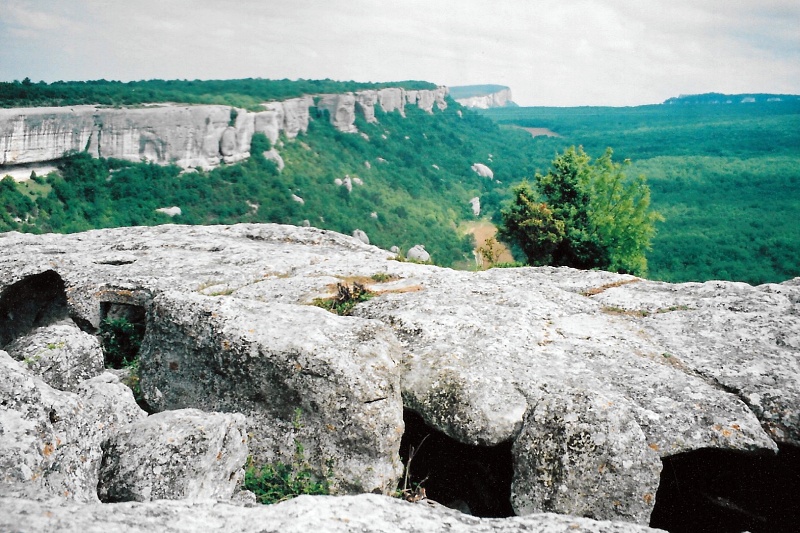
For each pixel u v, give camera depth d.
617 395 8.49
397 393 8.39
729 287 11.97
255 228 18.64
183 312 9.04
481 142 191.75
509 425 8.19
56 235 17.66
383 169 137.25
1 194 74.19
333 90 160.38
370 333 8.95
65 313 13.05
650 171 133.00
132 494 6.17
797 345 9.54
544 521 5.09
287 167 115.44
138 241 16.20
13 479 5.26
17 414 5.76
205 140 102.25
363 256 15.83
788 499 8.42
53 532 3.86
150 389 9.16
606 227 37.84
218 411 8.52
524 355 9.38
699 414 8.16
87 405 6.86
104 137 90.06
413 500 8.44
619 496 7.29
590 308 11.71
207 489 6.55
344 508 4.81
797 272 64.69
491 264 24.03
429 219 118.12
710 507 8.66
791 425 8.05
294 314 9.17
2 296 12.27
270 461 8.00
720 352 9.59
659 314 11.23
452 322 10.29
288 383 8.11
